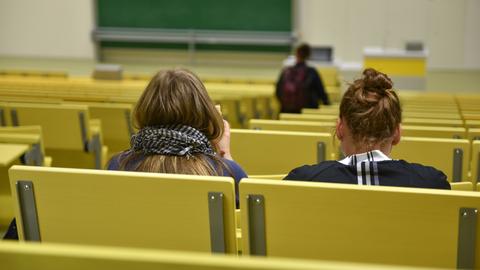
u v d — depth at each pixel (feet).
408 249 5.10
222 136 6.72
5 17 44.57
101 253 3.54
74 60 44.50
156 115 6.35
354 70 33.47
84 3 43.75
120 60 44.27
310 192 5.08
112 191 5.46
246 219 5.32
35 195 5.68
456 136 11.08
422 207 4.93
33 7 44.21
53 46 44.62
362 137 6.13
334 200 5.06
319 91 21.81
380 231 5.09
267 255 5.43
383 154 6.11
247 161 9.90
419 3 40.57
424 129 11.21
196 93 6.46
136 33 42.98
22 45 44.78
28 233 5.85
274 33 41.86
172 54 43.73
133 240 5.62
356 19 41.39
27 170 5.59
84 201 5.58
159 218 5.47
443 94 25.34
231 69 42.60
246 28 42.14
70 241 5.78
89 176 5.45
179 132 6.21
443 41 40.83
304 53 21.71
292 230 5.28
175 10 42.45
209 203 5.29
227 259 3.38
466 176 9.28
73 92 18.78
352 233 5.16
